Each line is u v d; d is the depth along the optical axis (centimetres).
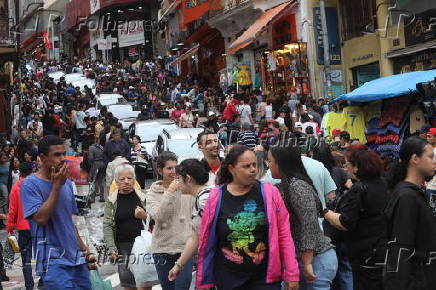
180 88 4550
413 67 2594
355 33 3027
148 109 3944
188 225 828
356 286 740
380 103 1909
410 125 1809
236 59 4150
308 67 3188
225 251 644
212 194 653
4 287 1180
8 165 1805
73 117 3381
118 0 6259
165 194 824
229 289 641
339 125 2003
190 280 820
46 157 686
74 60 6594
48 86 4756
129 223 909
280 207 645
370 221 722
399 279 597
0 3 2970
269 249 637
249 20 3772
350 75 3078
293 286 637
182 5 4894
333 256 723
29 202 682
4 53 2997
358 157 729
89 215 1784
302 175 698
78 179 1814
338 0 3114
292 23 3303
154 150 2439
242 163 639
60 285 686
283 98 3164
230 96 3362
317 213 698
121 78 5128
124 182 912
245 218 637
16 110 3562
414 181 630
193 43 4969
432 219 609
